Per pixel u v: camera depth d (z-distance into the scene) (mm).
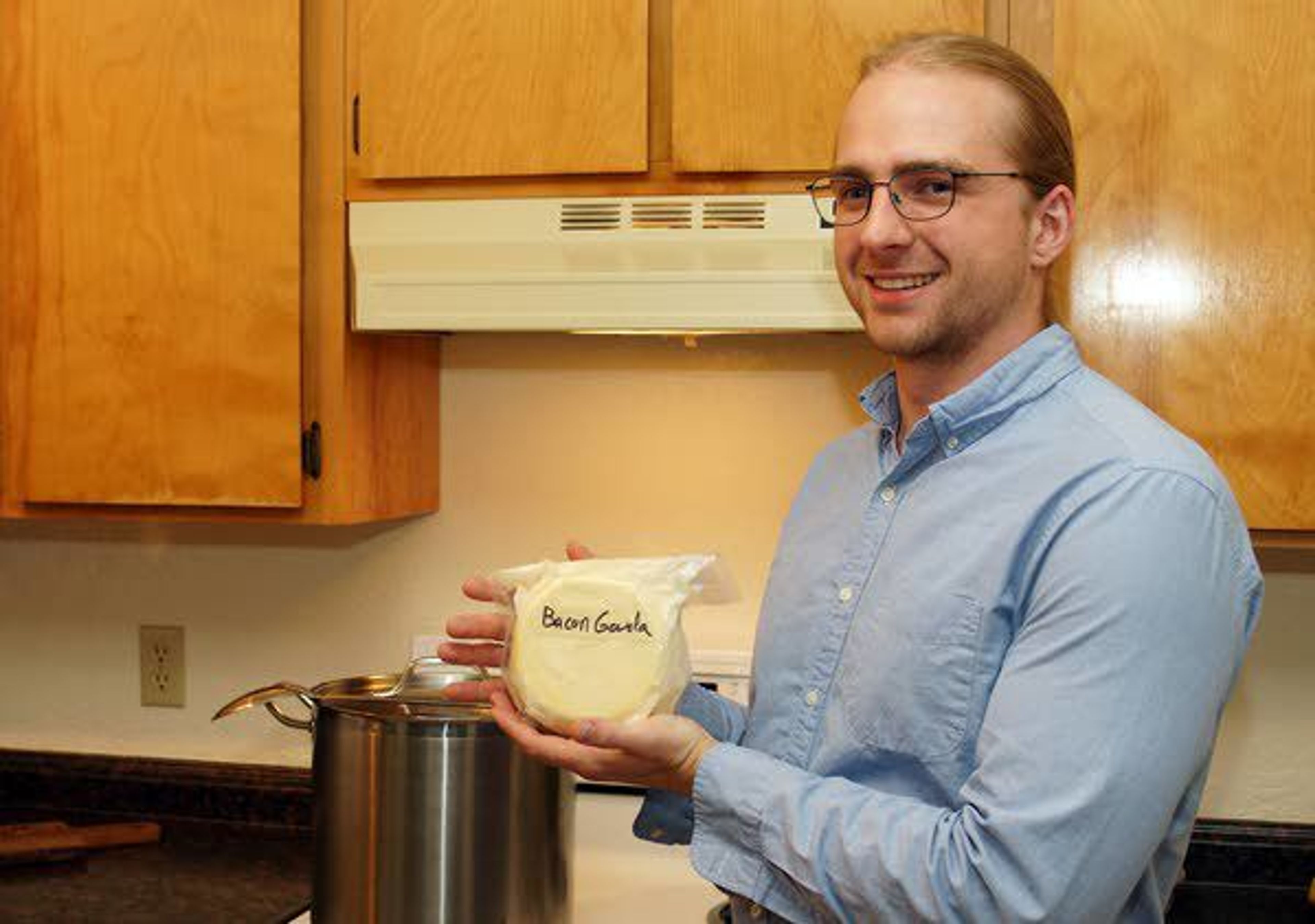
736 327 1503
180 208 1630
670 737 1038
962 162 1040
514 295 1551
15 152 1667
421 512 1897
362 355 1673
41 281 1665
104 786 2023
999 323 1077
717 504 1889
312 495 1638
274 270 1614
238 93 1611
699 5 1498
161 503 1650
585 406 1920
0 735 2076
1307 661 1763
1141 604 925
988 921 917
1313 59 1418
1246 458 1440
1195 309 1443
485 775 1339
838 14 1474
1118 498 959
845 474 1232
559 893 1412
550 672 1075
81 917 1576
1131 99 1444
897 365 1163
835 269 1411
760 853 1029
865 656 1070
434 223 1566
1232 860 1764
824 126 1478
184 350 1636
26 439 1679
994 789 927
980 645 1012
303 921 1582
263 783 1982
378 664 1978
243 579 2012
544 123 1537
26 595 2068
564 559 1926
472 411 1946
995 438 1061
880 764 1058
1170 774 919
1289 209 1426
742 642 1874
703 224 1500
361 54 1582
